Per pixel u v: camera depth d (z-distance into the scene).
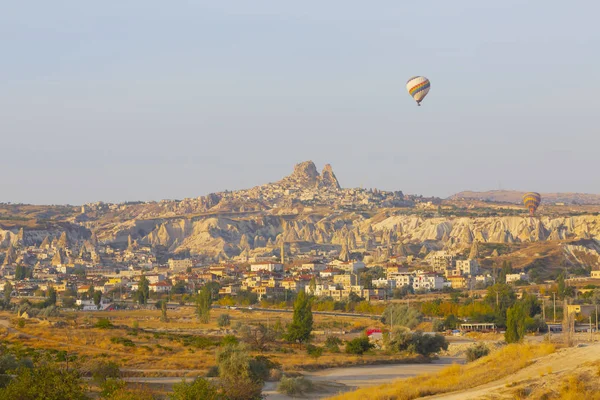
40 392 139.62
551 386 127.81
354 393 163.38
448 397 137.00
